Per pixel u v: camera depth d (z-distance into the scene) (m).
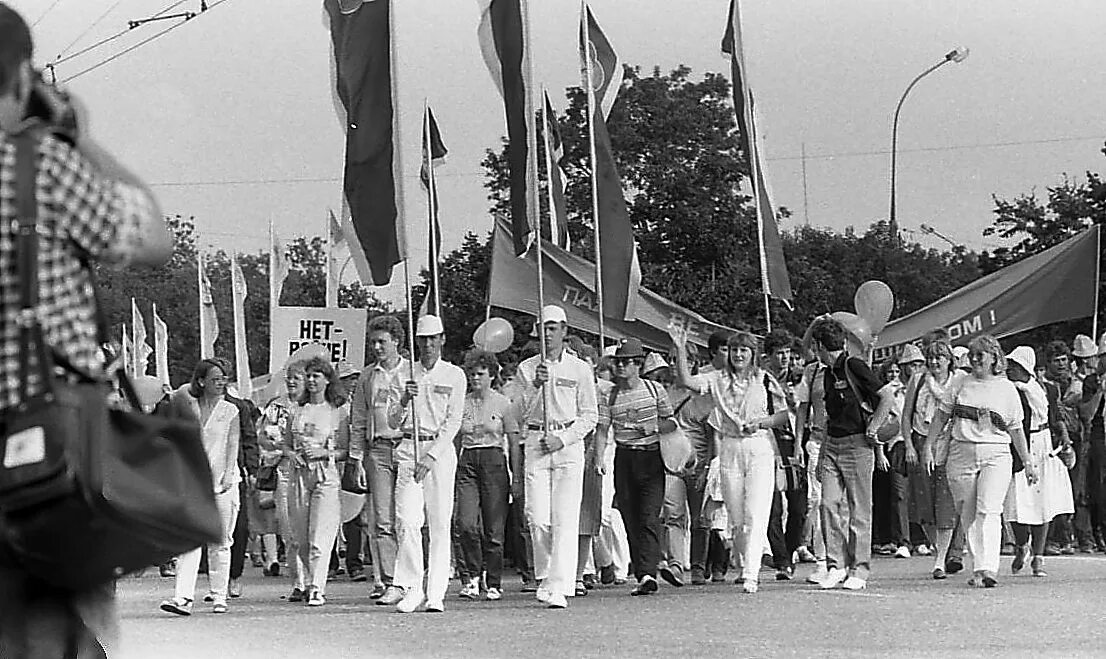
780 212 49.50
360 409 16.59
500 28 17.80
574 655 11.66
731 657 11.46
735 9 23.52
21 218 5.09
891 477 21.52
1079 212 46.31
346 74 17.09
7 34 5.34
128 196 5.24
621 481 16.97
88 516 4.95
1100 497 22.41
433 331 15.50
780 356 18.91
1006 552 22.98
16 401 5.03
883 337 29.83
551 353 15.85
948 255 54.38
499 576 16.84
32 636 5.21
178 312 71.25
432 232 19.08
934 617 13.91
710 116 49.53
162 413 5.38
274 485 21.44
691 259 49.38
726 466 16.88
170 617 15.43
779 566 18.41
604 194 21.23
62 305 5.13
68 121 5.52
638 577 16.83
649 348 28.14
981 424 16.95
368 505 17.30
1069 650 11.66
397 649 12.27
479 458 16.86
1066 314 29.41
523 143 17.67
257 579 21.91
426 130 19.33
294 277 63.28
